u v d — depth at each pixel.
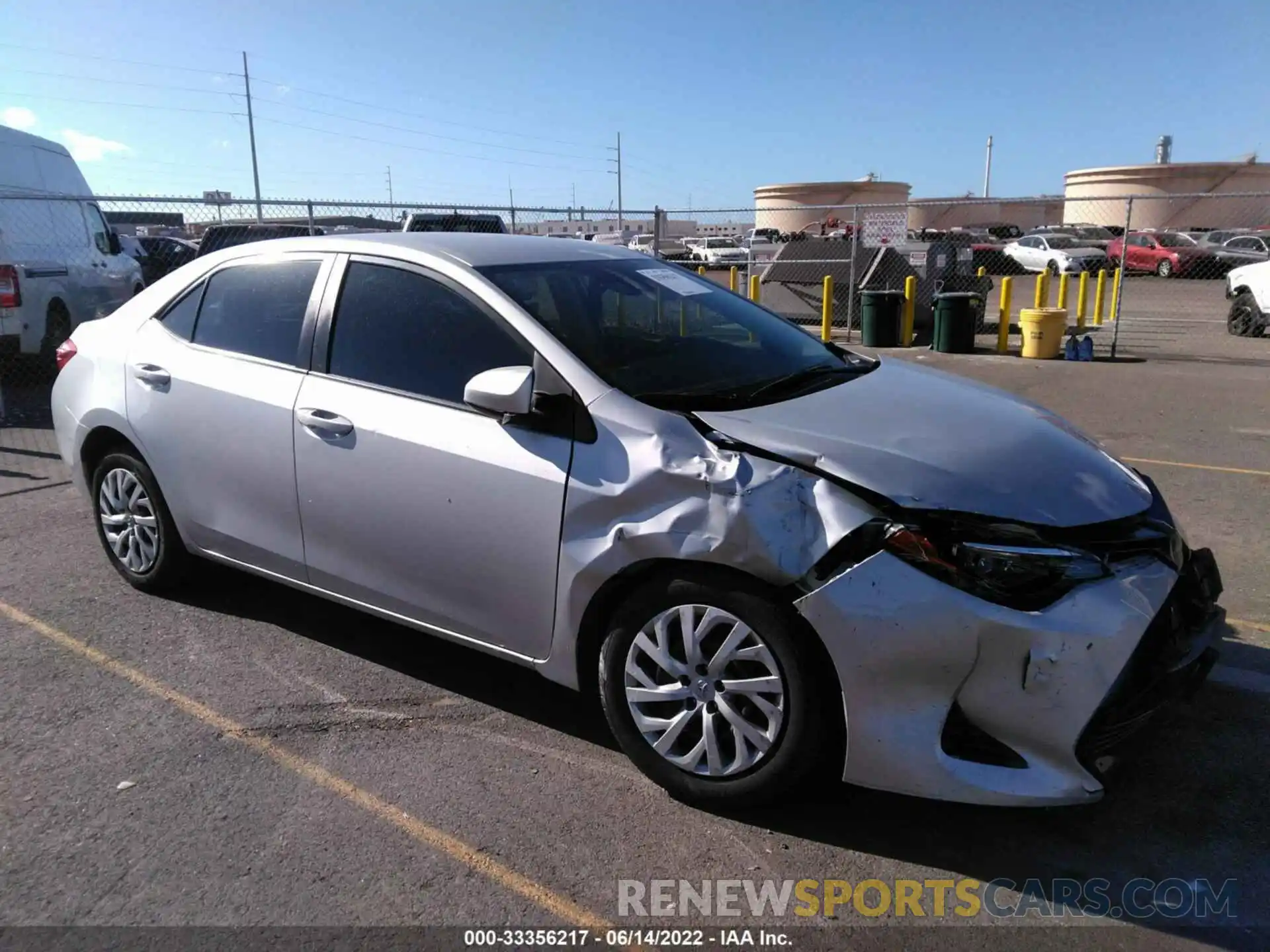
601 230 36.09
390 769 3.28
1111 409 9.29
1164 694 2.77
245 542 4.07
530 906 2.64
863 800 3.10
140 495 4.56
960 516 2.68
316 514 3.74
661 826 2.97
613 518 2.99
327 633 4.33
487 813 3.03
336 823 2.98
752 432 2.95
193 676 3.93
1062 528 2.74
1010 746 2.67
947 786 2.65
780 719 2.81
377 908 2.63
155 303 4.48
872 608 2.63
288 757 3.35
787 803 3.09
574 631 3.15
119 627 4.37
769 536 2.72
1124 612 2.66
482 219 14.41
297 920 2.58
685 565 2.90
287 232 14.21
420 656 4.11
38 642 4.23
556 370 3.22
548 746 3.42
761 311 4.38
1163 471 6.91
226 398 3.97
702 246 34.81
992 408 3.44
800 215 49.97
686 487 2.86
